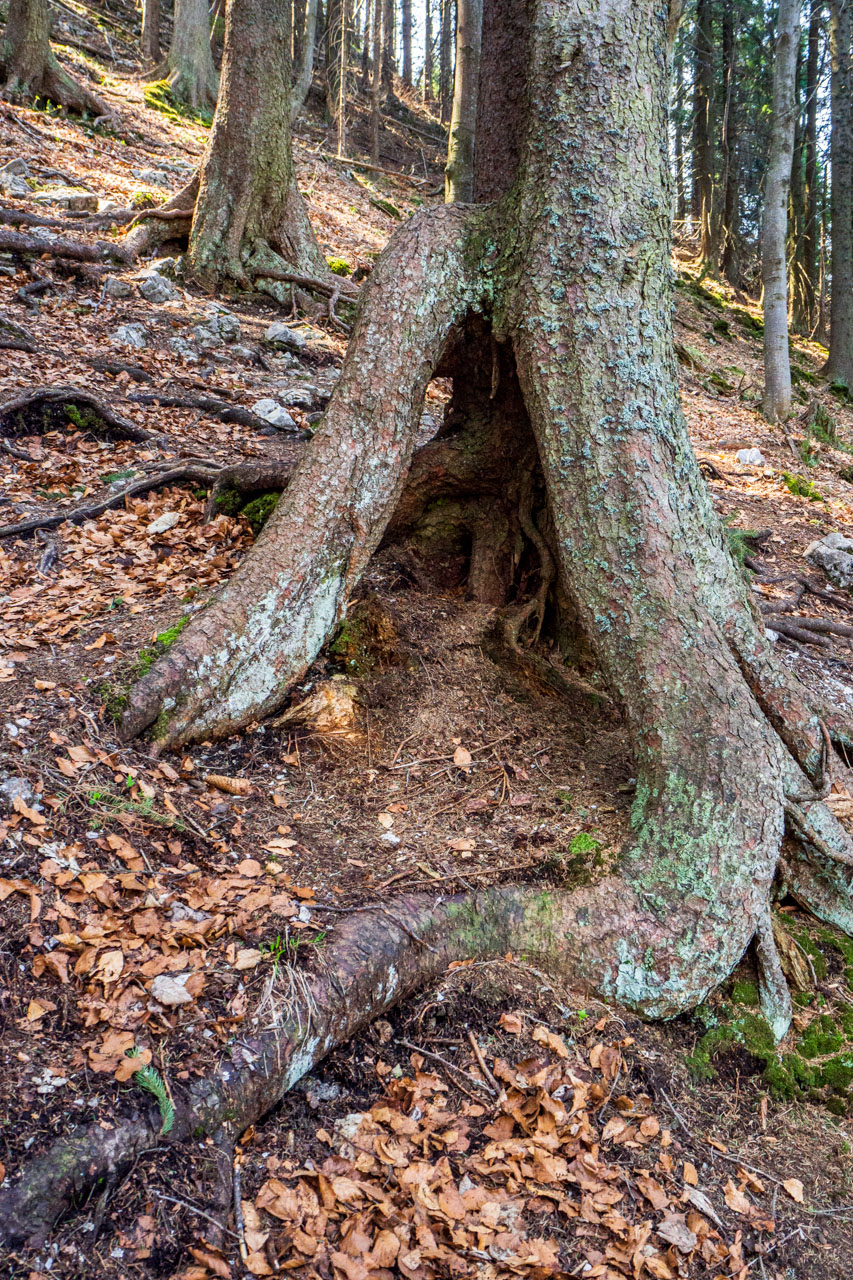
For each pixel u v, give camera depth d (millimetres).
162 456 6727
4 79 15500
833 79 18859
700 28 25781
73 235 10773
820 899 3797
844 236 19047
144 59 21984
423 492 4918
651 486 3641
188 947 2758
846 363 19438
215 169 11227
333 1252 2244
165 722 3621
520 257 3914
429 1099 2723
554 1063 2891
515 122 4520
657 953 3164
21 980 2523
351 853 3342
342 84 23047
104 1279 2049
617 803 3764
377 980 2830
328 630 4066
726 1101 3057
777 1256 2617
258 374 9391
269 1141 2514
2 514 5602
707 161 26375
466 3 12344
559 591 4680
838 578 7273
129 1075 2340
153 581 4953
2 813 2984
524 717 4270
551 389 3773
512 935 3184
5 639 4129
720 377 15695
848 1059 3277
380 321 4023
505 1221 2428
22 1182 2070
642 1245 2461
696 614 3564
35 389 6906
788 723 3762
